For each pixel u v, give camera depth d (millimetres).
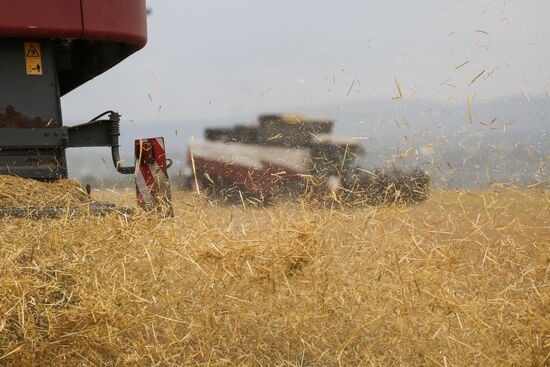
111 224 6562
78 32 8477
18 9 8180
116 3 8766
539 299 6195
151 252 6219
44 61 8438
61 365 5738
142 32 9203
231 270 6086
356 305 6133
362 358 5965
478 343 5789
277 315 6148
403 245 6527
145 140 8844
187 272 6168
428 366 5793
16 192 7613
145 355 5738
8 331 5641
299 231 6219
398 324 5938
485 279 6613
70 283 6016
